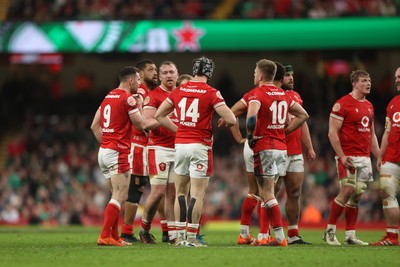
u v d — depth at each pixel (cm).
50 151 10881
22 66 12788
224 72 12688
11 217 9544
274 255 3534
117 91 4116
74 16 10794
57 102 12575
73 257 3409
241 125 11012
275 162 4084
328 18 10288
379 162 4453
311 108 11756
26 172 10281
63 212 9531
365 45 10206
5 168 10762
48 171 10419
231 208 9456
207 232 7025
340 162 4484
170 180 4500
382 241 4362
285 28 10312
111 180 4094
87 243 4475
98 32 10350
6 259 3334
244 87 12700
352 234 4531
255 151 4094
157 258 3366
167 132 4450
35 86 12588
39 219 9431
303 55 12412
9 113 12394
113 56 12712
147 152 4503
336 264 3206
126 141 4100
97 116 4322
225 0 10894
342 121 4469
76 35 10369
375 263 3250
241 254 3566
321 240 5178
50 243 4481
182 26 10312
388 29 10181
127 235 4544
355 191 4484
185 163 3991
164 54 12612
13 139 12212
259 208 4500
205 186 3991
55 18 10625
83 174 10225
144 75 4578
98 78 12800
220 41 10294
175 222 4244
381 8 10369
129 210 4522
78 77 12744
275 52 12538
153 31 10306
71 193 9762
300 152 4469
